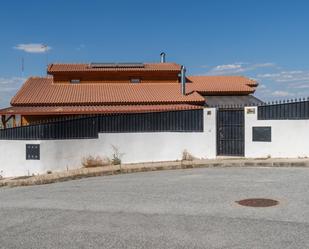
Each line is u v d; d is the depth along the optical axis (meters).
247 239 6.77
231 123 17.61
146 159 17.86
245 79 44.25
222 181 12.45
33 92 35.66
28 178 14.86
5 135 17.69
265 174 13.62
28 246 6.76
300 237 6.78
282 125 16.91
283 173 13.73
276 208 8.78
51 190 12.33
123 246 6.59
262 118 17.19
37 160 17.12
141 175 14.68
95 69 39.12
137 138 17.84
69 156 17.27
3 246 6.80
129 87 38.06
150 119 17.94
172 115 17.94
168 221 8.04
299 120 16.75
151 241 6.82
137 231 7.42
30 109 31.59
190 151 17.78
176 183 12.41
